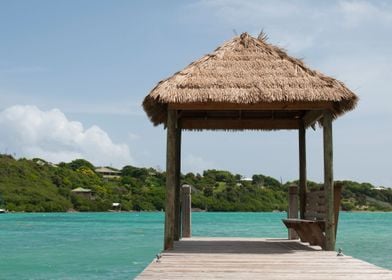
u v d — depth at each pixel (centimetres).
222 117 1425
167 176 1038
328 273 724
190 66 1083
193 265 799
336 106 1091
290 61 1092
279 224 4984
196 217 7575
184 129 1432
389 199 11488
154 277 689
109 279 1338
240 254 948
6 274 1430
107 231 3709
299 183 1374
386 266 1552
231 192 9906
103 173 11631
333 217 1030
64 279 1341
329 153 1039
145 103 1093
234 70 1066
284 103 1036
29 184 9438
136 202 10175
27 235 3259
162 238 2891
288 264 812
